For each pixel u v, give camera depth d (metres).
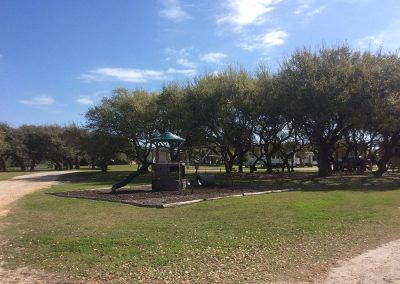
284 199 19.42
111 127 50.78
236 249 9.80
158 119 49.78
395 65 33.88
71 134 61.31
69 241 10.59
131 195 22.02
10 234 11.70
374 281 7.52
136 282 7.54
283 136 48.97
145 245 10.16
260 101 40.88
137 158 54.12
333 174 43.28
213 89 43.22
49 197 22.08
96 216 14.81
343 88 33.50
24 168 83.06
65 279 7.72
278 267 8.40
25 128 82.75
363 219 13.80
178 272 8.08
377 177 37.75
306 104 34.62
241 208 16.39
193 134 43.81
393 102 32.12
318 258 9.07
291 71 36.03
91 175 50.72
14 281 7.63
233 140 44.66
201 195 21.45
